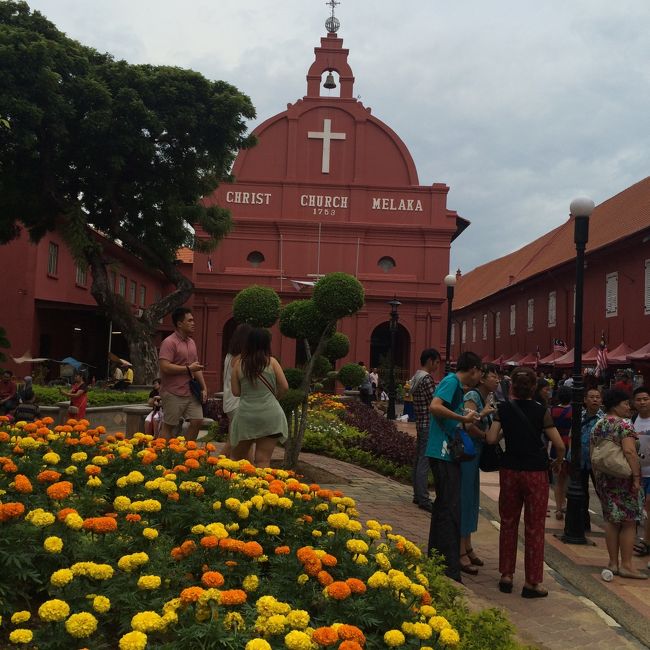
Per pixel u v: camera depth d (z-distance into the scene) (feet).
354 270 115.03
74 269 97.50
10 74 64.80
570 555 25.64
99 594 10.32
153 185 79.05
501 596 19.89
